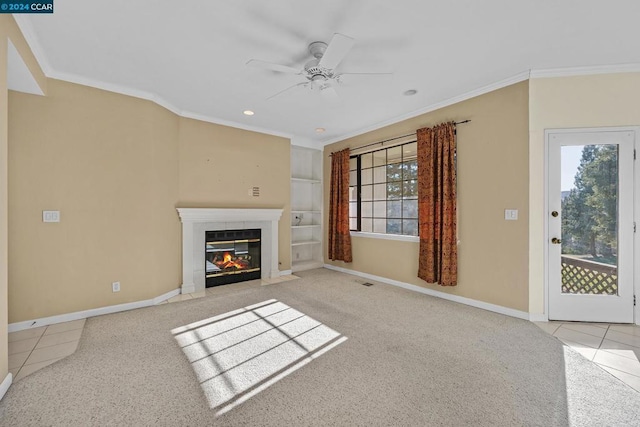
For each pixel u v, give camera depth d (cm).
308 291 413
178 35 232
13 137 273
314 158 614
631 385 191
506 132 318
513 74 302
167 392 184
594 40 240
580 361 221
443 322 299
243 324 293
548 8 202
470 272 352
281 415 164
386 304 356
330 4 198
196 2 195
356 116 428
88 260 310
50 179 289
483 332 274
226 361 222
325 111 407
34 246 283
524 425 156
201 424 158
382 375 203
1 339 180
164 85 323
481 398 178
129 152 334
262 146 494
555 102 296
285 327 286
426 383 194
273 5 199
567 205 300
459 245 362
